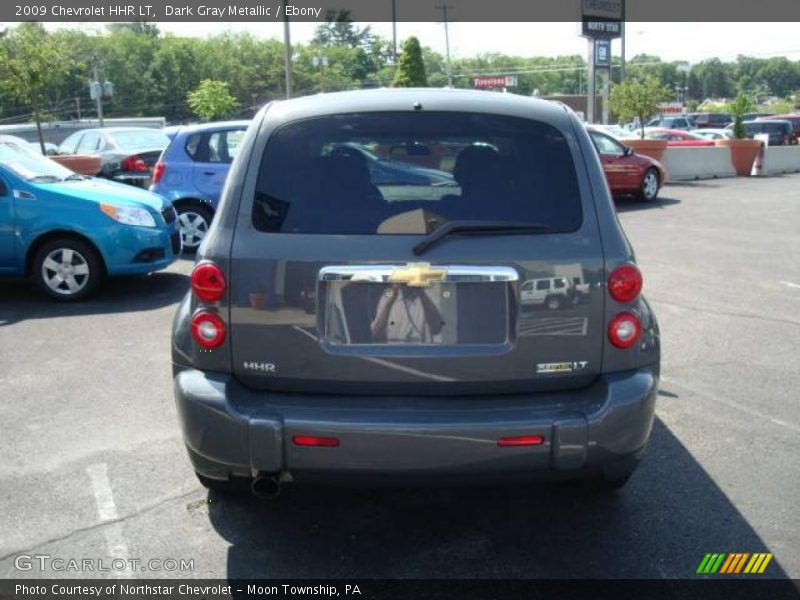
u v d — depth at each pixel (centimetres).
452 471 303
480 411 307
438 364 308
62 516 377
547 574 329
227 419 308
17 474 419
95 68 6512
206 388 314
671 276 909
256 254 311
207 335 316
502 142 330
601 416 306
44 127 3803
